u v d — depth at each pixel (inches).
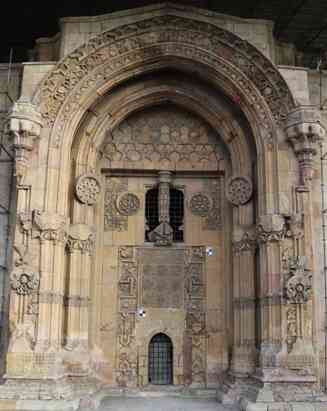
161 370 856.3
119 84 862.5
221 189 901.8
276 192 781.3
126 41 821.2
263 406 690.2
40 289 746.2
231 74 820.6
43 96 797.9
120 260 880.3
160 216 882.8
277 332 744.3
